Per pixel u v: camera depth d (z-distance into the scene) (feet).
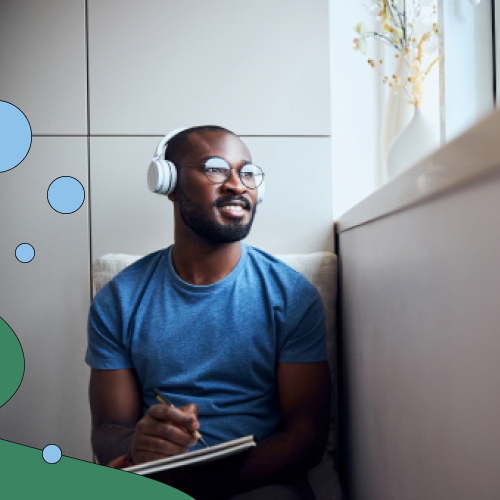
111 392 3.20
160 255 3.52
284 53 4.31
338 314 4.15
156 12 4.30
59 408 4.27
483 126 1.16
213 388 3.08
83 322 4.29
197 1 4.31
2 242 4.27
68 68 4.29
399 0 3.82
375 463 2.76
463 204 1.37
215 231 3.07
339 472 4.10
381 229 2.50
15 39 4.27
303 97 4.31
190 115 4.30
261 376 3.20
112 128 4.29
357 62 4.83
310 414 3.06
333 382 3.85
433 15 3.76
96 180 4.30
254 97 4.31
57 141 4.28
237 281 3.23
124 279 3.39
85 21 4.29
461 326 1.41
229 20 4.31
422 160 1.74
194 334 3.12
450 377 1.51
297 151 4.31
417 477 1.91
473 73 3.09
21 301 4.28
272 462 2.78
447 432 1.55
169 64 4.30
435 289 1.64
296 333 3.20
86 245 4.29
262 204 4.32
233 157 3.18
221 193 3.09
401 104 4.14
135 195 4.30
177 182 3.22
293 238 4.31
